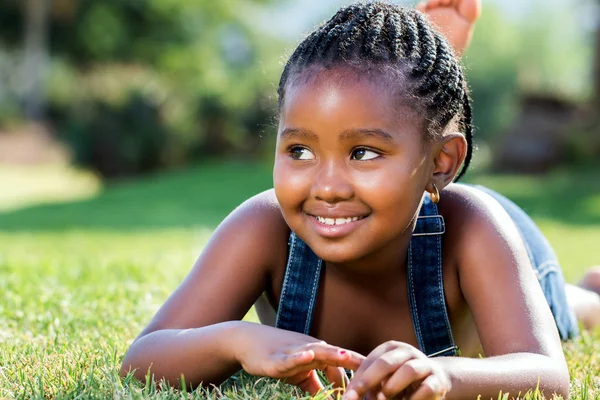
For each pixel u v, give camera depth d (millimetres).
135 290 4637
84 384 2545
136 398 2391
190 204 18156
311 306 2891
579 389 2816
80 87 32281
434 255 2838
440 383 2162
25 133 30109
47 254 7934
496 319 2684
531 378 2432
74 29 37500
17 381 2709
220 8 40406
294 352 2330
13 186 23562
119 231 11984
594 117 22562
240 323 2545
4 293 4531
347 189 2396
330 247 2473
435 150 2592
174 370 2596
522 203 16922
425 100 2502
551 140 22141
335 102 2373
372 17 2582
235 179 23875
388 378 2135
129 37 39062
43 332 3693
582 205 16406
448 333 2883
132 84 26719
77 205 17938
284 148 2498
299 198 2467
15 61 36812
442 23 4812
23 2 35594
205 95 30234
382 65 2447
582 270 6691
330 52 2453
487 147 28703
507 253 2783
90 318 3863
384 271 2785
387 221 2438
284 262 2949
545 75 65125
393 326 2910
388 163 2410
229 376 2633
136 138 25500
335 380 2473
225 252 2879
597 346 3703
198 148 29531
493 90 40625
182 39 39906
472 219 2846
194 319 2793
